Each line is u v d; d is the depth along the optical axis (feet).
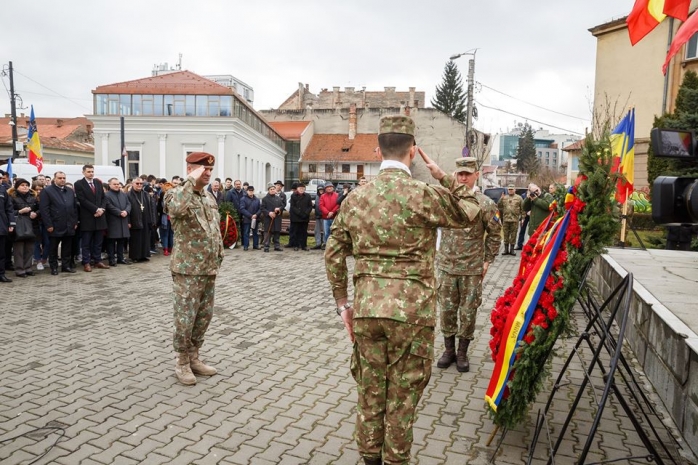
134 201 36.81
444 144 167.02
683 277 20.85
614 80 71.67
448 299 16.25
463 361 16.34
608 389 8.70
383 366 8.61
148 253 38.58
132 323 21.33
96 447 11.28
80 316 22.36
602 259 25.71
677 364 12.59
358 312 8.53
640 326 16.69
